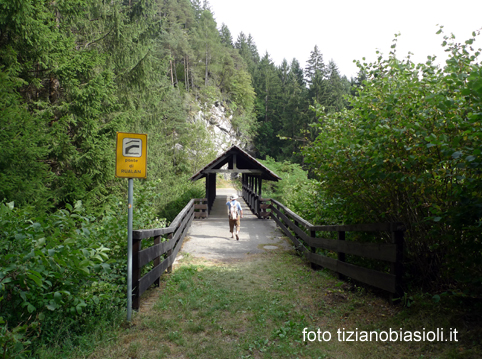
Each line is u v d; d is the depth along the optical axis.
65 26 11.30
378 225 4.29
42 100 10.84
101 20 13.59
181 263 7.45
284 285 5.64
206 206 16.39
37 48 9.26
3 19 8.17
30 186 7.73
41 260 3.16
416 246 4.17
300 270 6.72
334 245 5.77
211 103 57.84
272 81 78.06
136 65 13.99
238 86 66.44
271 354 3.25
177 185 22.78
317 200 8.37
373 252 4.47
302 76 82.25
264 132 69.81
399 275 3.96
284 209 11.10
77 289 3.54
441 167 3.38
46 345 3.06
